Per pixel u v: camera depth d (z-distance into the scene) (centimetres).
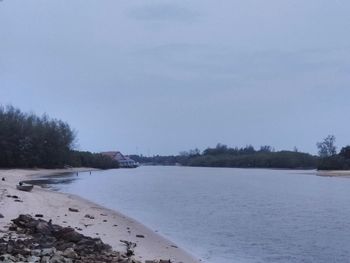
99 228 2272
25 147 12238
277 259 1930
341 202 4750
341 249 2166
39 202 3012
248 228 2800
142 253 1772
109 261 1406
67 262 1284
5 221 1970
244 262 1844
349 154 17388
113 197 4781
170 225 2798
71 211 2780
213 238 2378
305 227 2889
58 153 13450
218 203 4394
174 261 1702
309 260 1922
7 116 12269
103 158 18125
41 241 1548
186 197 5034
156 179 9581
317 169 17475
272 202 4653
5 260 1190
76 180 8362
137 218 3033
